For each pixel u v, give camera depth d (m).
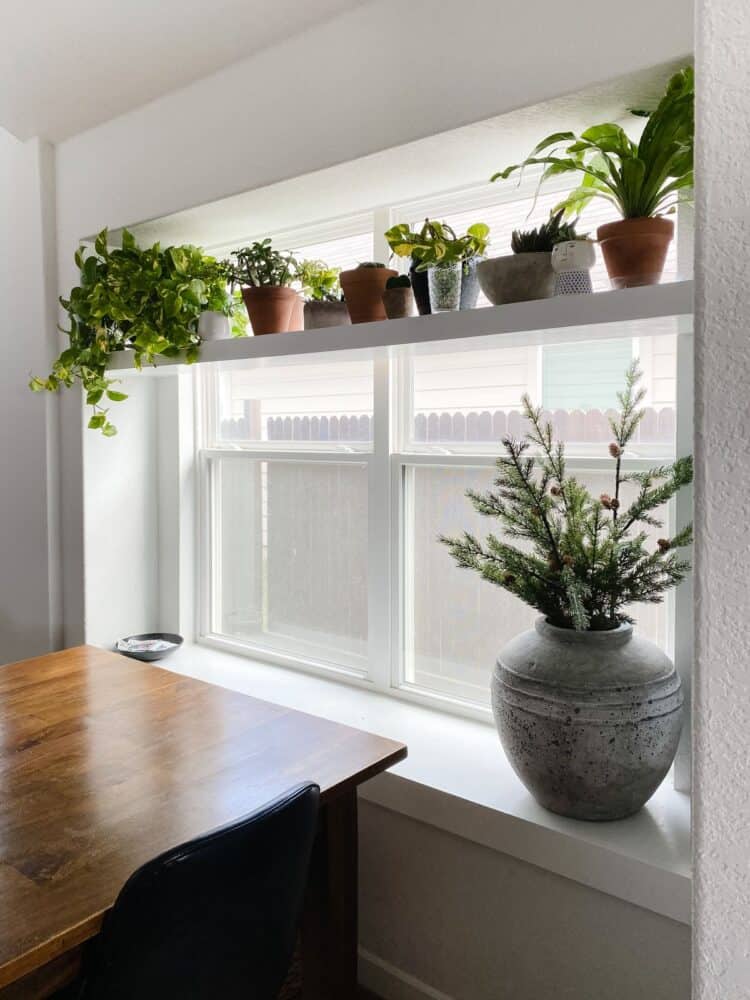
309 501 2.54
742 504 0.55
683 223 1.63
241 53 2.03
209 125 2.15
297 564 2.60
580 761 1.50
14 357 2.73
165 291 2.19
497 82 1.60
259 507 2.70
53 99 2.41
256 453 2.65
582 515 1.62
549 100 1.54
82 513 2.63
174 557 2.84
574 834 1.54
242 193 2.09
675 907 1.42
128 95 2.29
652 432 1.83
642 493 1.57
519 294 1.57
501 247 2.06
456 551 1.72
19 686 1.92
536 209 1.99
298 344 1.96
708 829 0.58
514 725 1.57
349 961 1.61
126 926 1.02
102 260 2.51
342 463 2.42
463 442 2.15
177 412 2.79
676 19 1.38
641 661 1.54
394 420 2.28
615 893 1.49
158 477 2.86
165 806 1.33
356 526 2.43
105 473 2.69
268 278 2.11
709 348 0.56
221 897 1.09
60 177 2.59
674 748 1.54
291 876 1.21
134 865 1.16
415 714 2.19
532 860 1.59
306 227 2.43
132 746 1.57
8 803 1.34
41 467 2.67
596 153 1.56
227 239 2.57
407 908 1.88
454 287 1.70
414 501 2.27
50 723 1.69
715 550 0.56
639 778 1.51
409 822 1.86
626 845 1.51
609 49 1.46
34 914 1.04
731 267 0.55
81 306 2.36
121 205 2.41
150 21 2.01
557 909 1.63
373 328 1.80
